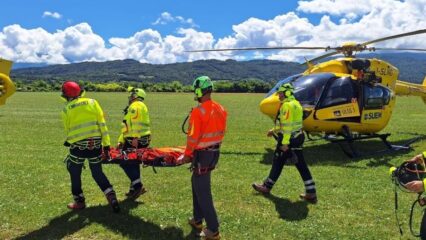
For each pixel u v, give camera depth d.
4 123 18.80
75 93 6.03
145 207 6.71
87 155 6.09
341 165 10.16
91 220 6.09
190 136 5.09
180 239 5.52
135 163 6.71
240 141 14.23
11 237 5.50
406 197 7.34
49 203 6.85
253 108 32.78
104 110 29.08
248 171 9.45
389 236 5.67
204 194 5.27
